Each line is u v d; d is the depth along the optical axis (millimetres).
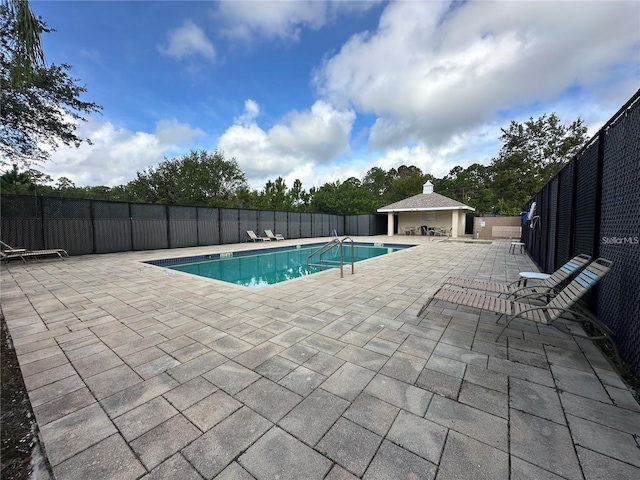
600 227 2938
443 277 5730
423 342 2686
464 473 1274
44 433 1556
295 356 2416
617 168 2555
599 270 2516
